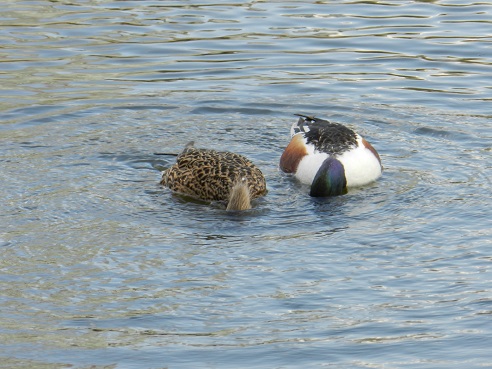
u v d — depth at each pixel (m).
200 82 19.45
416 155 16.30
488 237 12.94
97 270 11.93
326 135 15.85
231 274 11.86
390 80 19.59
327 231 13.34
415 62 20.55
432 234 13.10
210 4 24.69
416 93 18.89
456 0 24.97
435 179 15.23
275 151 16.78
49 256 12.32
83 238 12.93
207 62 20.47
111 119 17.62
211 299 11.18
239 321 10.66
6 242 12.70
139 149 16.42
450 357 9.76
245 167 15.16
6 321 10.60
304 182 15.51
